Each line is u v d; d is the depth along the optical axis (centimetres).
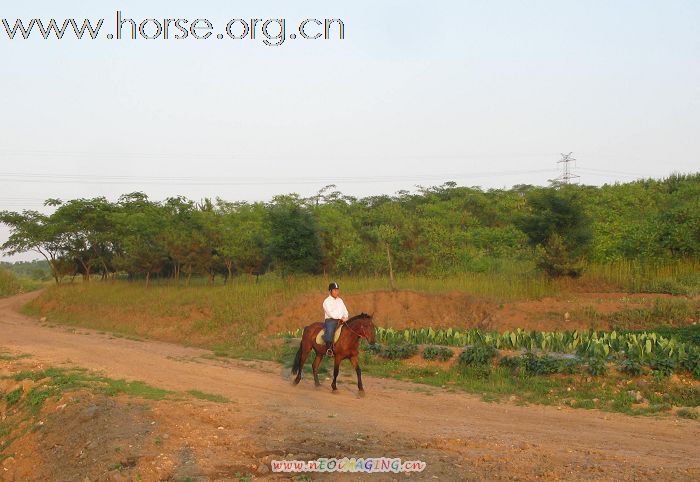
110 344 2581
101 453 1009
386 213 4447
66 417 1232
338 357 1527
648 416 1257
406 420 1226
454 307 2500
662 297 2345
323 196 6794
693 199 3947
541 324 2247
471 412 1323
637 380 1445
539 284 2600
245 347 2414
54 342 2486
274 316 2706
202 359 2164
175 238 3778
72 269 5022
